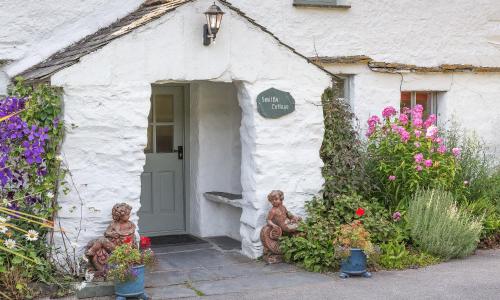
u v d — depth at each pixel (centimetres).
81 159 686
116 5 866
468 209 876
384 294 632
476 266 755
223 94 916
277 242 764
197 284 680
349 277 702
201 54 736
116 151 699
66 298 629
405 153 848
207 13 709
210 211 916
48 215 673
